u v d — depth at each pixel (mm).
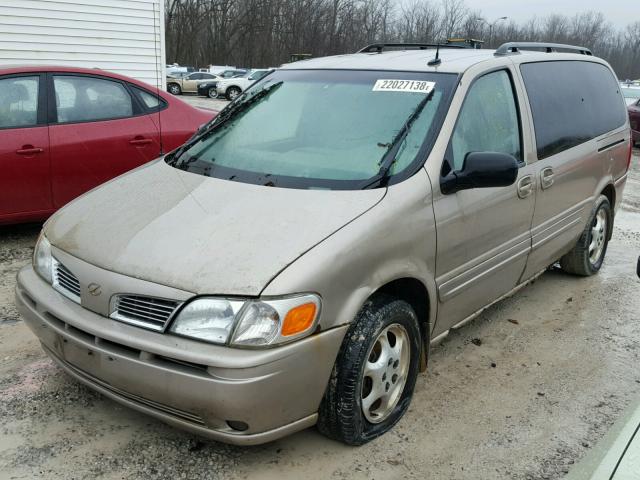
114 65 12062
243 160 3312
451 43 4781
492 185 3047
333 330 2512
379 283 2691
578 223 4688
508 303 4746
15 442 2822
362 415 2809
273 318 2344
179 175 3285
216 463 2744
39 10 11000
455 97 3295
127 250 2645
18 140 5156
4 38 10781
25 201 5270
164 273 2486
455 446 2941
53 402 3141
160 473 2668
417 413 3193
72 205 3268
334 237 2568
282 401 2408
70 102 5461
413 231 2865
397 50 4523
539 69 4207
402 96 3375
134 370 2439
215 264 2469
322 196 2844
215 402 2322
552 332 4258
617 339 4188
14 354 3615
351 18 64812
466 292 3365
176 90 36688
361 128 3279
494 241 3512
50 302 2738
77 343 2605
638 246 6531
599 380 3625
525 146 3809
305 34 64062
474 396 3389
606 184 5020
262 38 64250
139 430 2949
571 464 2846
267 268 2426
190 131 6008
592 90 4922
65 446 2811
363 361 2666
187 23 63625
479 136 3426
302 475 2693
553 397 3416
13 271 4883
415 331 3029
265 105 3752
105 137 5531
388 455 2850
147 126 5770
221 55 64625
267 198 2865
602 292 5043
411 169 2996
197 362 2312
